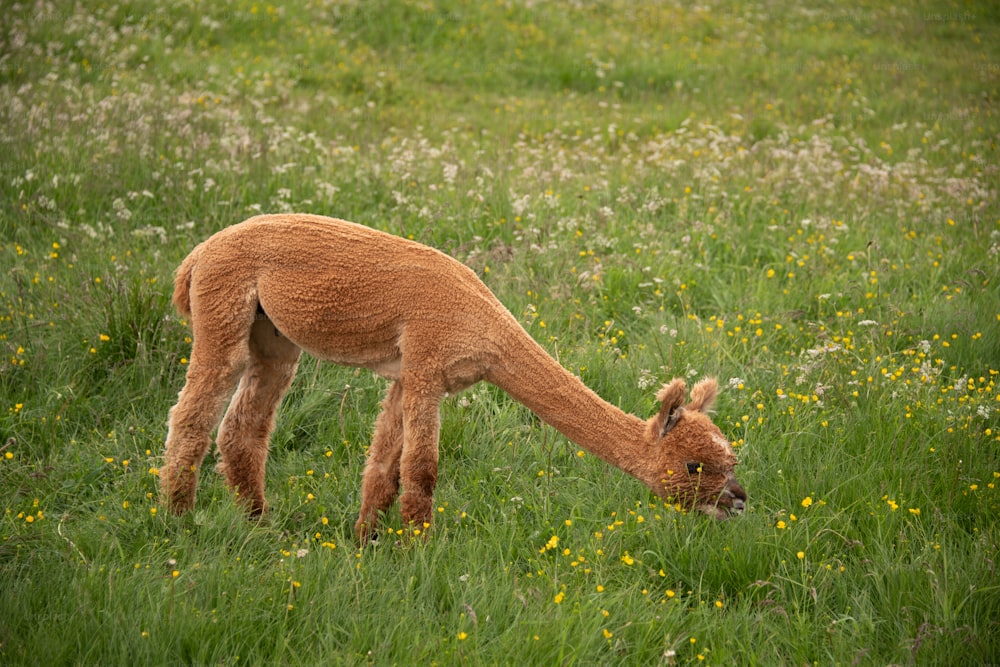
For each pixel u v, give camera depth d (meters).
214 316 19.72
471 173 37.00
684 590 19.02
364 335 19.48
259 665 15.82
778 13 79.44
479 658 15.82
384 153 41.72
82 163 34.78
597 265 30.33
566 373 19.38
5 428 22.89
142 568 18.00
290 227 19.83
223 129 39.97
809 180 38.81
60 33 52.34
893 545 19.55
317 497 21.67
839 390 24.38
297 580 17.69
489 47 63.50
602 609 17.28
